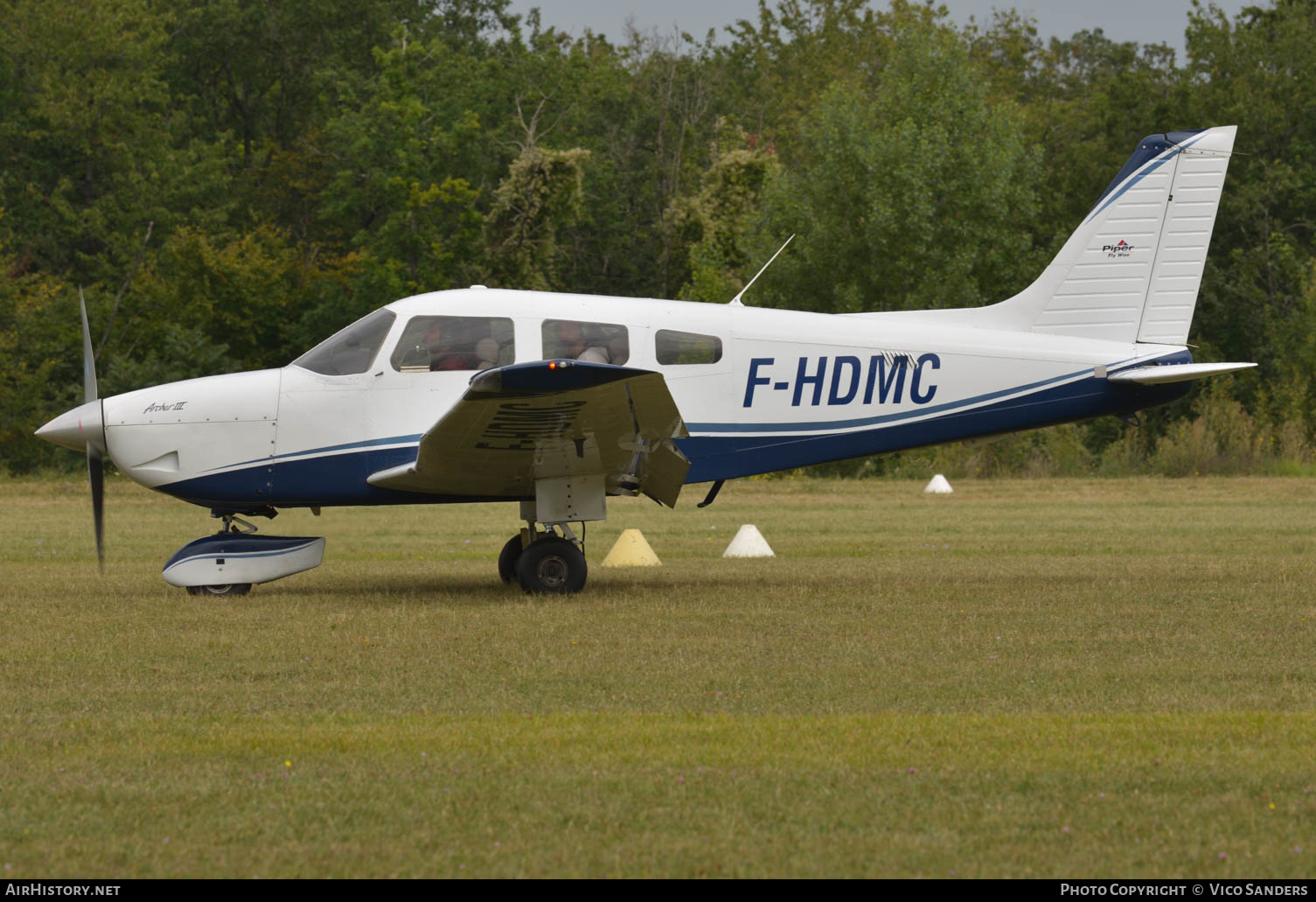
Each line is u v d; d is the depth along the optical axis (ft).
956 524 220.43
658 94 647.97
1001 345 136.36
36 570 152.15
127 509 263.90
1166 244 139.23
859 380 132.77
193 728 70.64
